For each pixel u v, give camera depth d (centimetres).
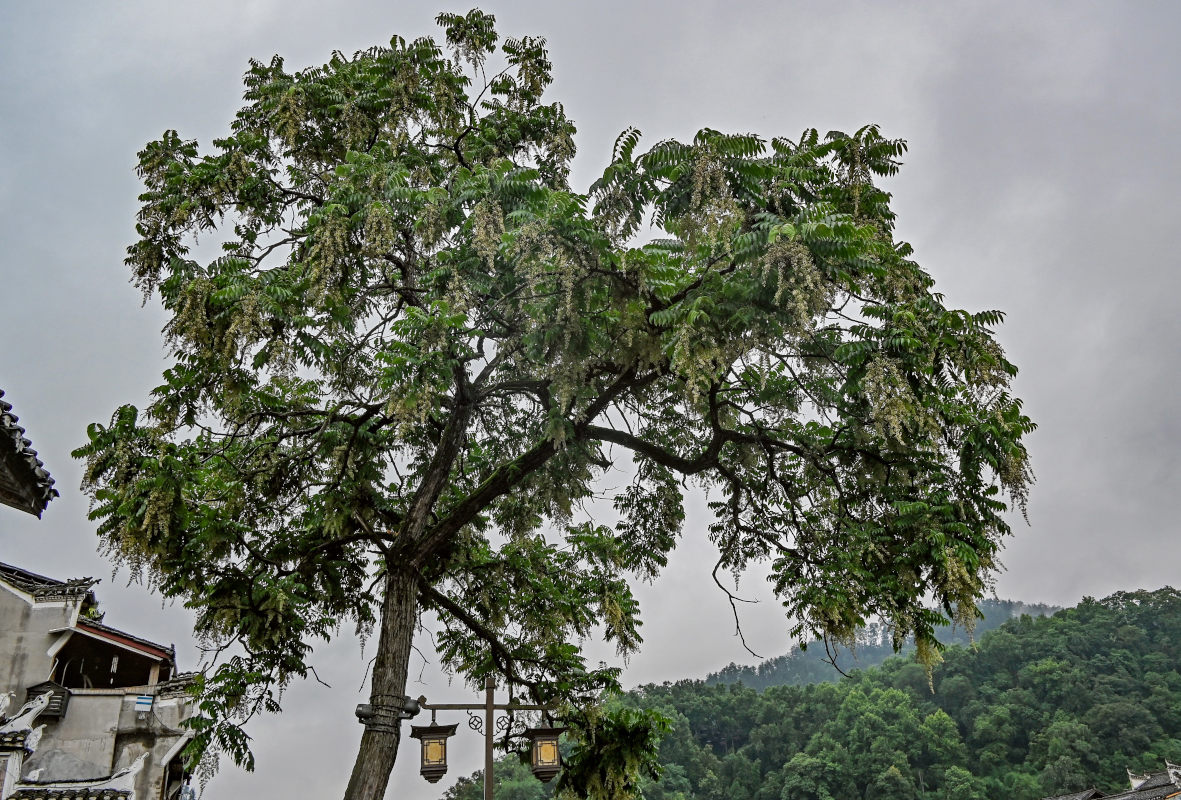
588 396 1022
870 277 938
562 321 907
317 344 1007
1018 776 8619
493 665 1328
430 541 1091
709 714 10819
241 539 1054
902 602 1095
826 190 985
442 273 967
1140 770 8138
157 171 1145
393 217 1003
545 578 1320
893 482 1153
